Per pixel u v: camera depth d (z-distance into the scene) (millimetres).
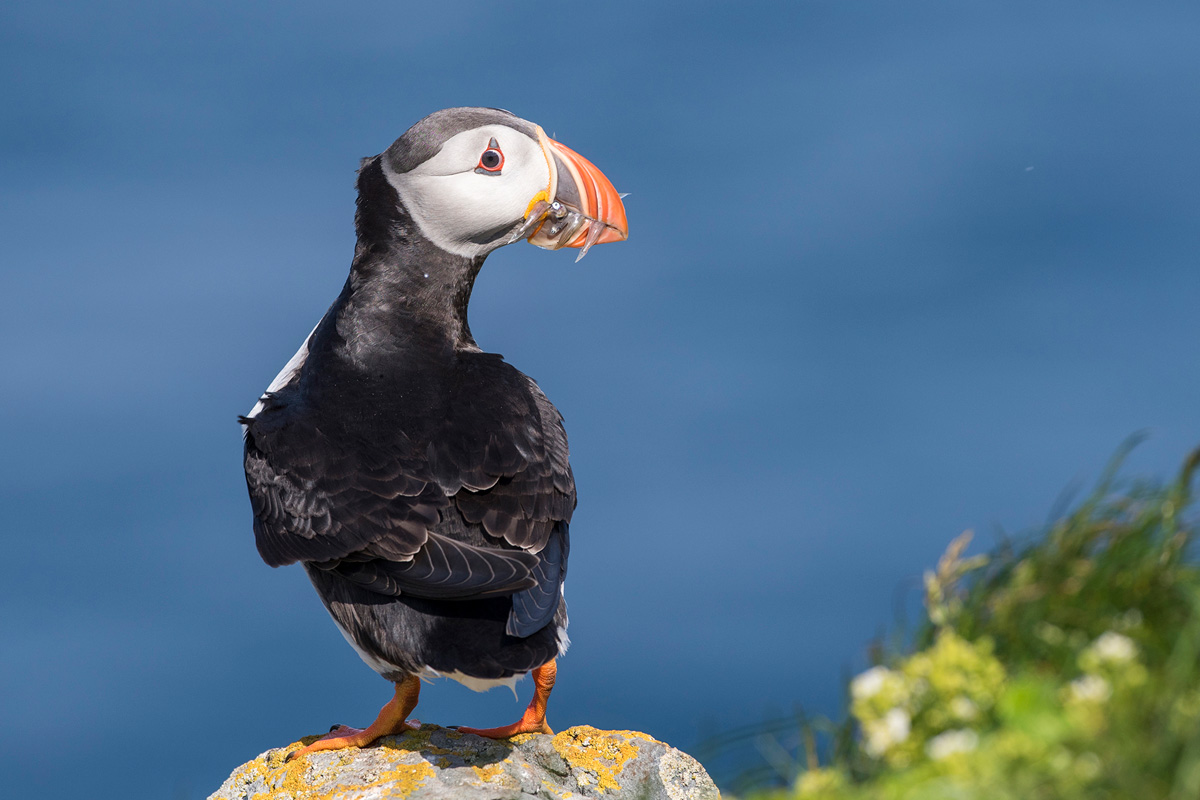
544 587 8641
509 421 9281
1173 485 5410
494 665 8078
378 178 10266
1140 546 5266
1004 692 4875
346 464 8797
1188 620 5027
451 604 8438
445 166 9961
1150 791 4273
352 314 9898
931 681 5047
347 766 8477
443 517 8844
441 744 8758
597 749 9141
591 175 10430
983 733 4855
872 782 5066
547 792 8414
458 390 9469
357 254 10234
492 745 8789
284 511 8852
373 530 8492
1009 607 5312
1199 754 4254
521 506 8992
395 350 9711
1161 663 4871
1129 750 4387
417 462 8828
